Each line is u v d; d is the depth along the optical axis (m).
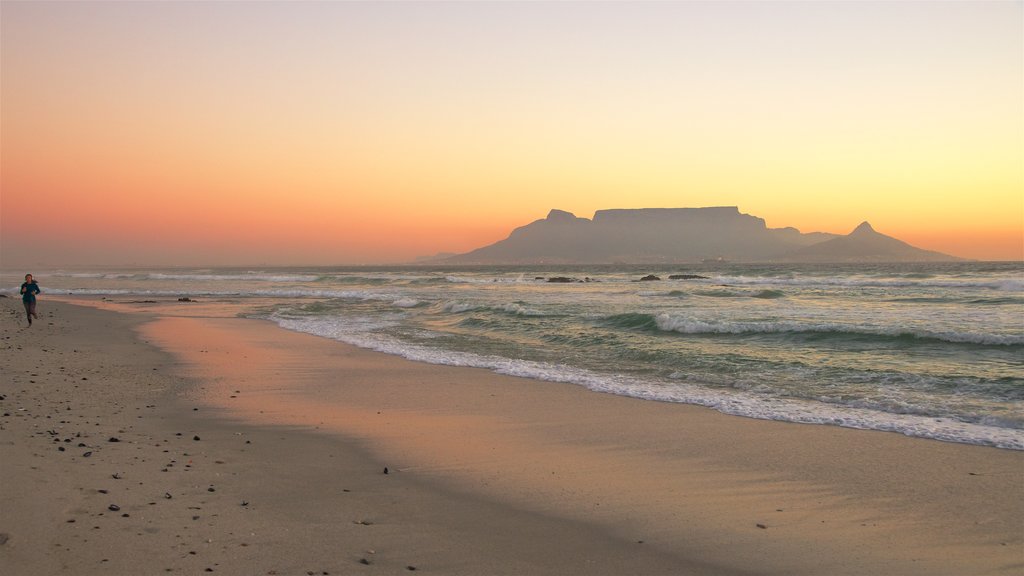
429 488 6.20
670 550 4.79
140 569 4.02
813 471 6.77
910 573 4.39
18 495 5.10
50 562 4.02
